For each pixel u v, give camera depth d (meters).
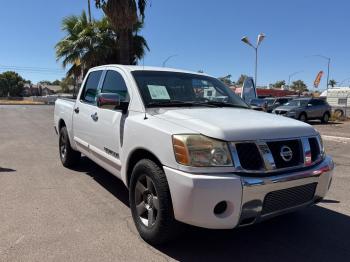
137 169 3.92
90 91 5.93
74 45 21.03
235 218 3.30
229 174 3.29
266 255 3.71
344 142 13.05
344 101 39.66
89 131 5.61
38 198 5.25
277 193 3.47
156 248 3.78
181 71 5.31
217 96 5.14
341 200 5.53
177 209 3.38
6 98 82.94
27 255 3.56
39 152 9.02
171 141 3.48
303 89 106.75
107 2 15.67
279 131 3.65
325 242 4.04
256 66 24.08
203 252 3.74
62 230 4.15
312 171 3.70
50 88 115.81
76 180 6.25
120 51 16.31
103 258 3.54
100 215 4.64
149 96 4.46
